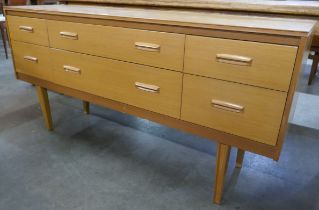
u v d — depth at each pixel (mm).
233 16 1250
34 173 1403
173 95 1088
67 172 1417
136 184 1346
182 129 1130
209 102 1013
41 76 1547
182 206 1217
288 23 984
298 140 1789
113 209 1189
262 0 1485
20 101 2244
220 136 1047
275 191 1320
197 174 1434
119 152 1606
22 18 1467
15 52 1618
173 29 985
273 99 886
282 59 828
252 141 981
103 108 2176
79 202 1224
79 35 1255
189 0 1484
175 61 1025
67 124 1911
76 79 1373
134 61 1130
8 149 1601
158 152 1621
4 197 1242
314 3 1373
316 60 2709
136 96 1193
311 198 1279
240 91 935
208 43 934
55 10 1336
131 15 1140
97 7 1676
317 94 2600
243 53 885
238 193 1300
